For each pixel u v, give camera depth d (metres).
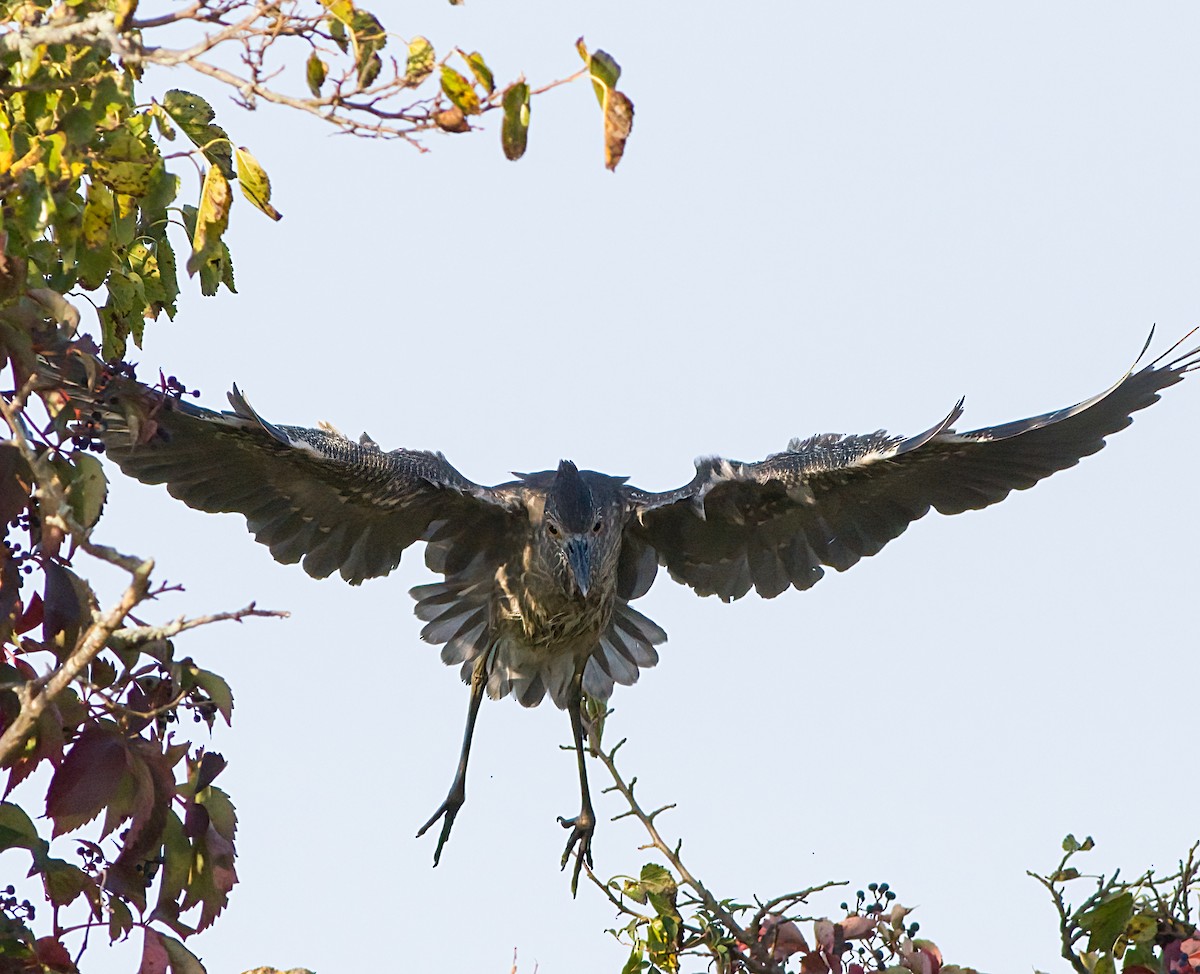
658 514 16.73
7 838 8.38
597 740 12.40
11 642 8.61
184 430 13.95
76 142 8.78
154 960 8.52
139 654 8.84
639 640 17.16
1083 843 11.78
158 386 9.73
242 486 14.62
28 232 8.59
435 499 15.72
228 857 9.03
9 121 8.79
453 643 16.62
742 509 16.72
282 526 15.09
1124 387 15.80
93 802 8.42
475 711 16.47
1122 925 11.63
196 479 14.33
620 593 17.11
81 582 8.53
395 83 7.76
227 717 9.00
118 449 13.76
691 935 11.70
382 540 15.75
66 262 9.21
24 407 8.41
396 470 15.28
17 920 8.51
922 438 15.23
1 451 8.29
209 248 9.44
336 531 15.42
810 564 16.98
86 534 7.04
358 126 7.78
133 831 8.54
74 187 9.29
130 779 8.59
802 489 16.38
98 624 6.99
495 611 16.44
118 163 9.32
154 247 10.65
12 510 8.35
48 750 8.41
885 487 16.41
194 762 9.05
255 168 9.38
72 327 8.59
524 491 16.33
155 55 7.82
